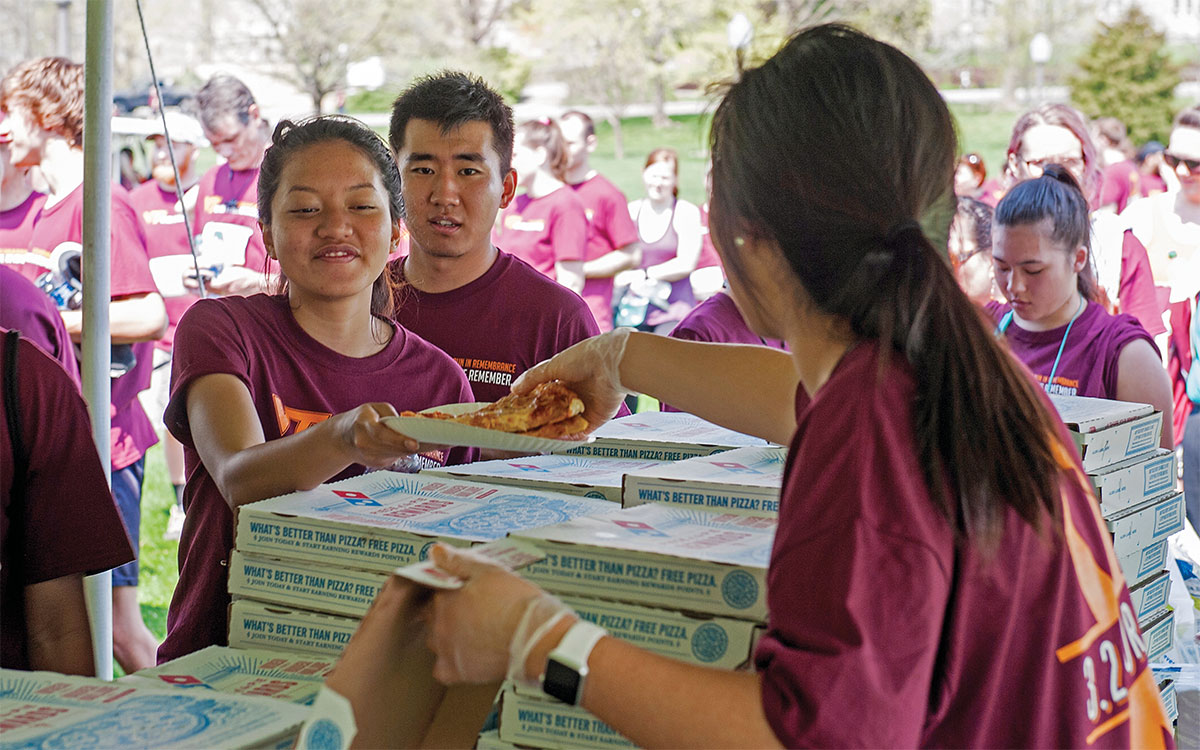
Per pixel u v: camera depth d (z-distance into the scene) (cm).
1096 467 152
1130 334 306
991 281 343
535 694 119
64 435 166
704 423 203
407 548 131
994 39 1428
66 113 424
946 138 102
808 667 87
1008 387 99
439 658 104
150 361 429
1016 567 94
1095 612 102
